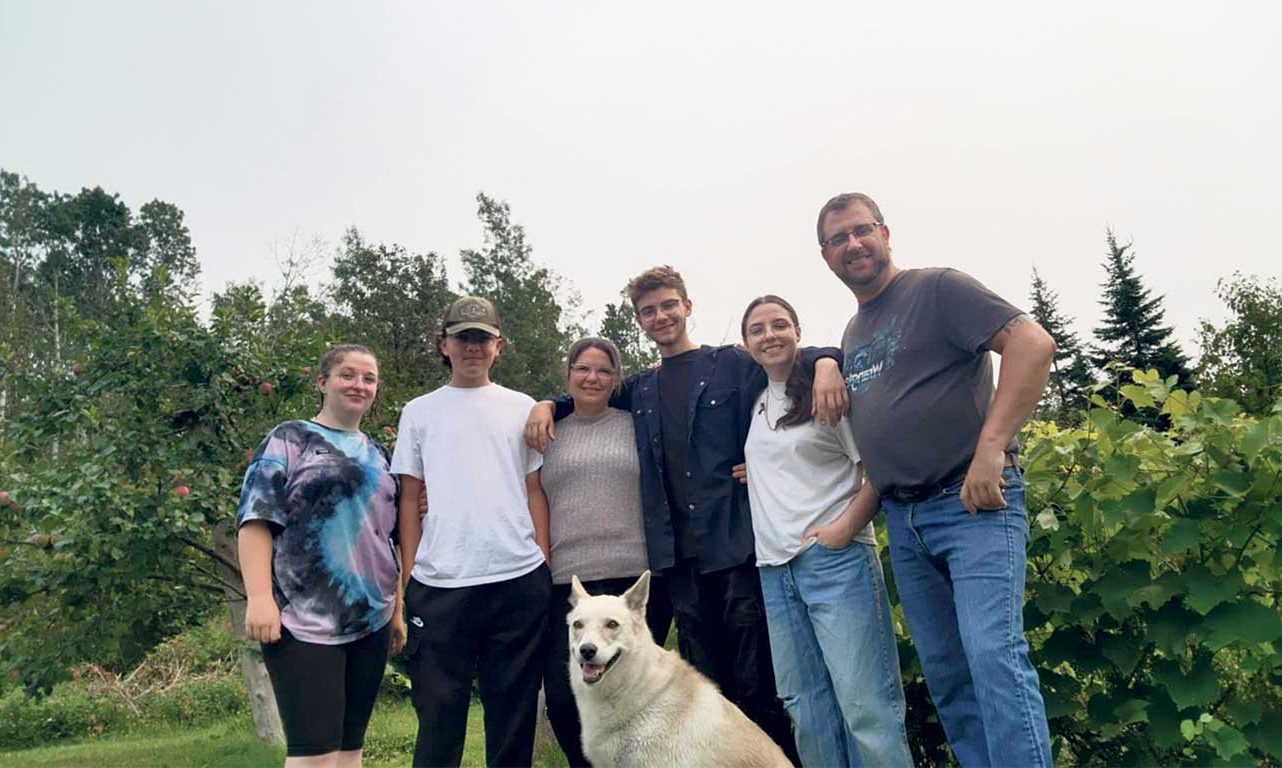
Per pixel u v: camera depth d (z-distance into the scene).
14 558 8.05
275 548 3.57
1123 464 3.96
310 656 3.48
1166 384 4.29
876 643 3.82
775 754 3.79
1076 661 4.11
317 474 3.66
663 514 4.32
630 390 4.72
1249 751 3.95
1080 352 37.47
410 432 4.24
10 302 34.19
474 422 4.18
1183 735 3.84
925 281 3.64
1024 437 5.08
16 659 7.99
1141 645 4.01
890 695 3.82
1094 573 4.04
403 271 27.86
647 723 3.78
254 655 8.86
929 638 3.63
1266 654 3.89
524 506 4.18
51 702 12.85
